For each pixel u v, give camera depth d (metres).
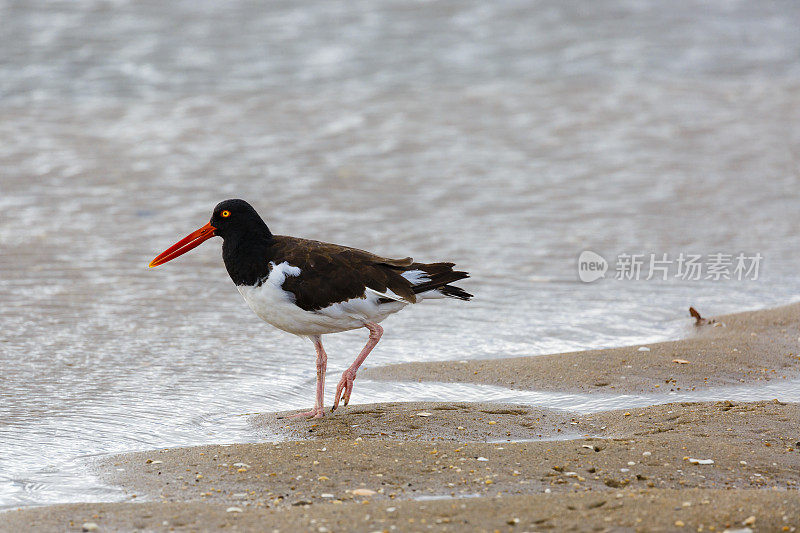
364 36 31.50
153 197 19.03
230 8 33.38
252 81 27.45
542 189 20.08
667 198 19.61
